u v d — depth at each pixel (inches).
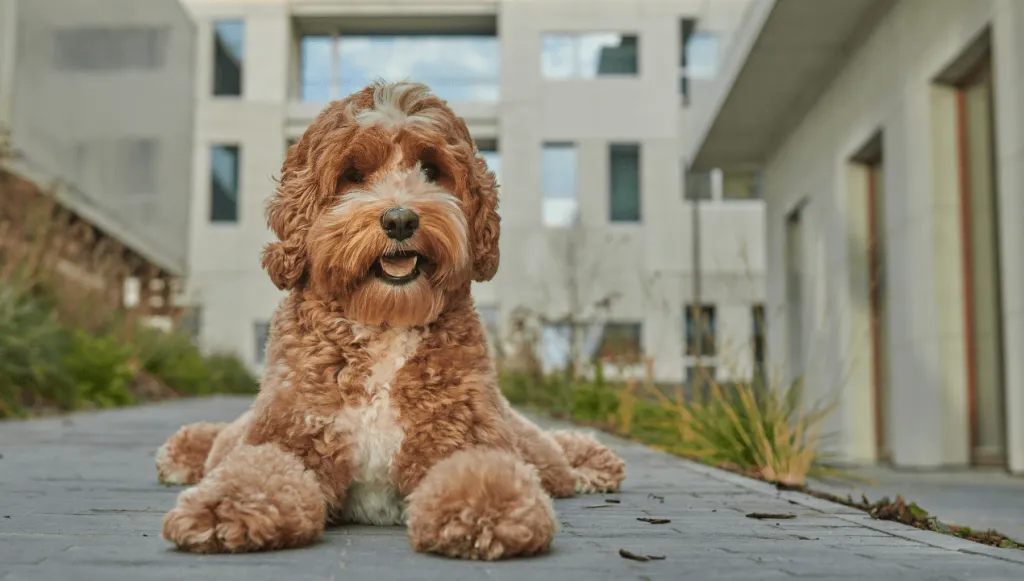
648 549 113.0
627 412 377.4
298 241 123.2
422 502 104.3
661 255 936.9
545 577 94.0
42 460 230.2
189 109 847.7
